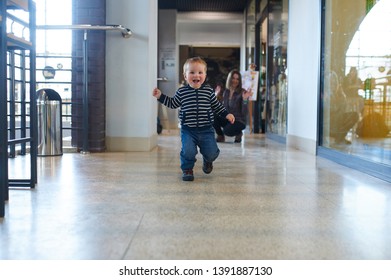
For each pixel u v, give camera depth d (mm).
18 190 2684
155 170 3549
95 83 4879
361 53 4035
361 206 2320
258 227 1895
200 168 3773
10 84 4316
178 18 13023
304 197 2541
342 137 4336
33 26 2795
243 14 13133
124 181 3031
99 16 4887
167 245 1637
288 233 1810
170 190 2721
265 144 6449
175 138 7492
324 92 4789
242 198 2500
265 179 3172
